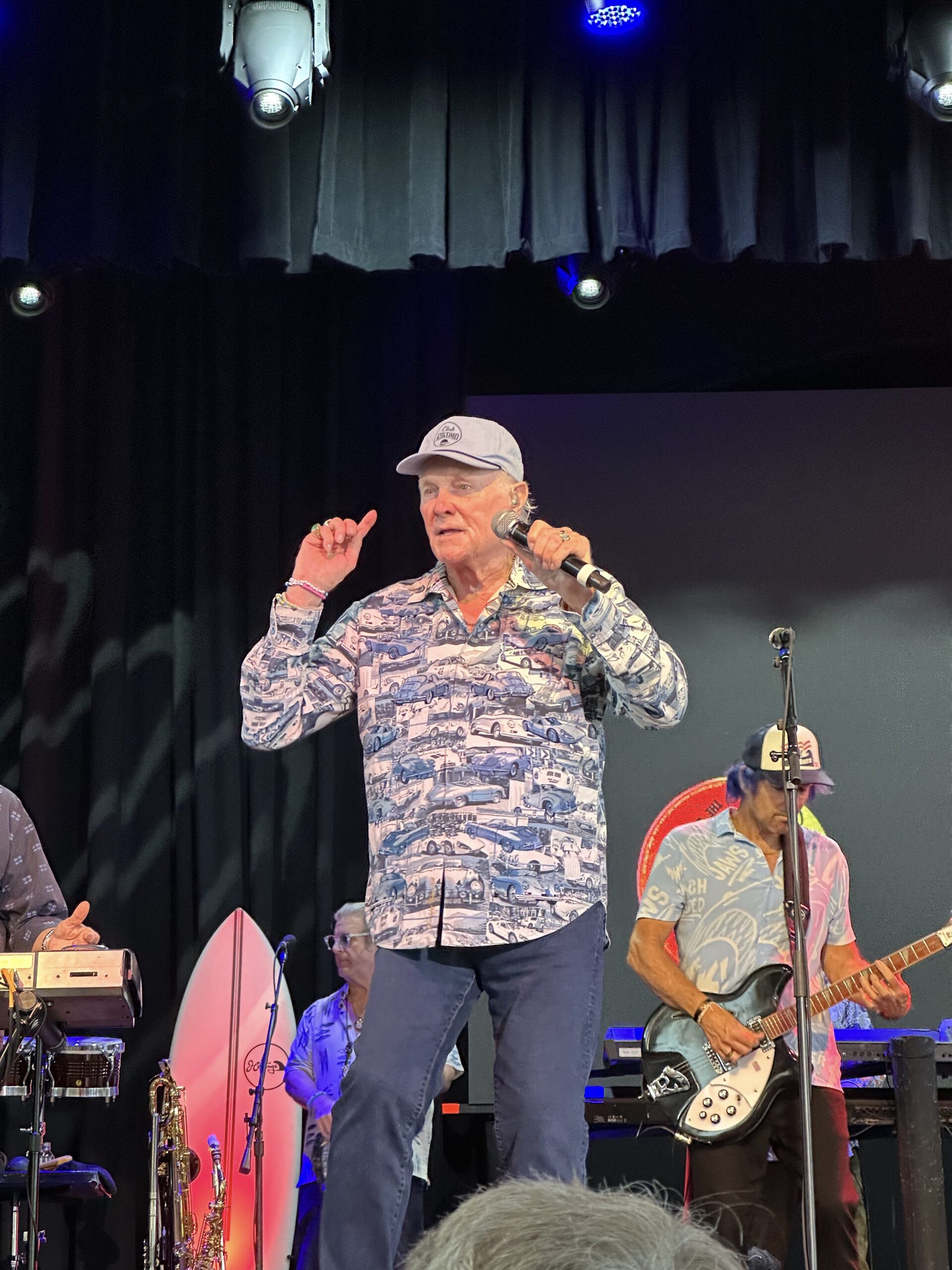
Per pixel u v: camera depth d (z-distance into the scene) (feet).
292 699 8.03
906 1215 10.40
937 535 18.01
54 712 17.88
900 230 15.10
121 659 17.95
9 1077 8.97
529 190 15.21
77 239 15.15
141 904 17.63
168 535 18.49
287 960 17.08
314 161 15.67
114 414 18.42
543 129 15.20
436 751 7.68
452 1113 16.51
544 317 19.02
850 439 18.28
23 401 18.65
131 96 15.42
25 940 11.14
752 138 15.08
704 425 18.40
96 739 17.66
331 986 17.34
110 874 17.37
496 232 15.14
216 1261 15.55
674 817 17.46
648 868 17.37
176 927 17.54
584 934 7.47
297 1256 14.67
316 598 8.05
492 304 19.07
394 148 15.44
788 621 17.92
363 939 15.40
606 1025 16.93
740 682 17.80
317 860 17.71
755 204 14.93
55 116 15.39
